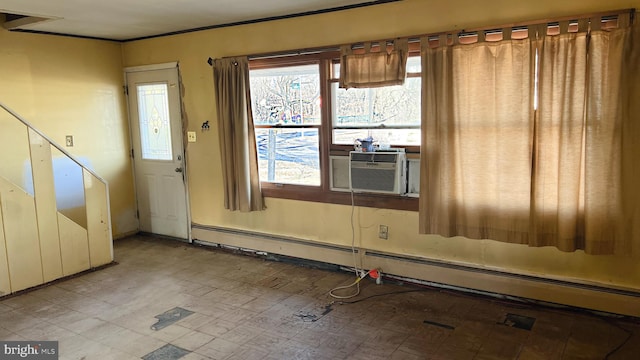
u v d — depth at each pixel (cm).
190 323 325
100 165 529
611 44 276
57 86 484
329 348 285
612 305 306
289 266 440
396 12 354
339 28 383
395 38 352
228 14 401
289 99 427
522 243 317
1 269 374
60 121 488
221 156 460
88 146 516
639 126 276
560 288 321
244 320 327
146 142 543
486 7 319
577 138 290
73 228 422
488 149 321
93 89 516
